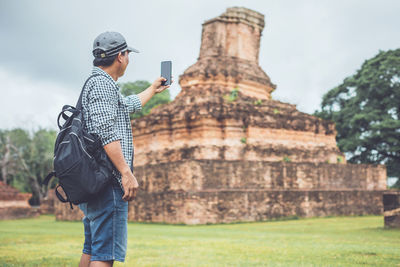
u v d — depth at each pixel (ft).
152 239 46.62
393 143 153.28
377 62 159.63
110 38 14.74
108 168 13.20
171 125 107.96
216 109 101.91
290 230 62.64
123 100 14.84
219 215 85.40
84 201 13.25
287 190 94.99
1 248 37.65
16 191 148.15
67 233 60.13
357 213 104.27
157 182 93.66
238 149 101.50
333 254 30.48
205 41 120.26
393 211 55.42
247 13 122.21
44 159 198.39
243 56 119.65
